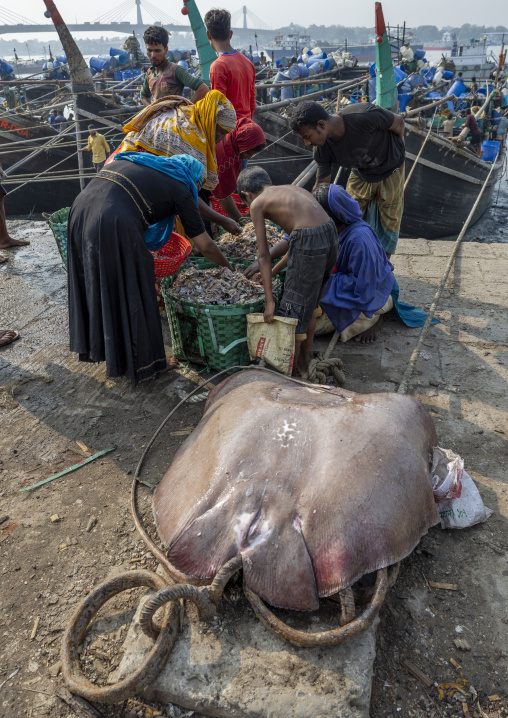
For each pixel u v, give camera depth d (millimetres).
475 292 5656
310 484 2352
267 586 2180
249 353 3869
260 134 4934
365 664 2051
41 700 2113
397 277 6070
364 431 2510
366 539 2238
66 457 3389
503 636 2322
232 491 2398
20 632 2359
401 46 17406
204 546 2309
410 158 11758
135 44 19906
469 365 4309
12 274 6086
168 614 2102
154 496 2719
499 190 20141
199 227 3863
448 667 2223
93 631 2328
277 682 1992
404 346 4617
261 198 3598
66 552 2725
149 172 3605
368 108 4547
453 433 3516
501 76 18016
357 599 2277
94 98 11898
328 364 3973
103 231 3426
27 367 4375
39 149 11758
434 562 2643
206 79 8180
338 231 4461
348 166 4852
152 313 3754
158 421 3682
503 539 2762
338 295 4273
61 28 11273
